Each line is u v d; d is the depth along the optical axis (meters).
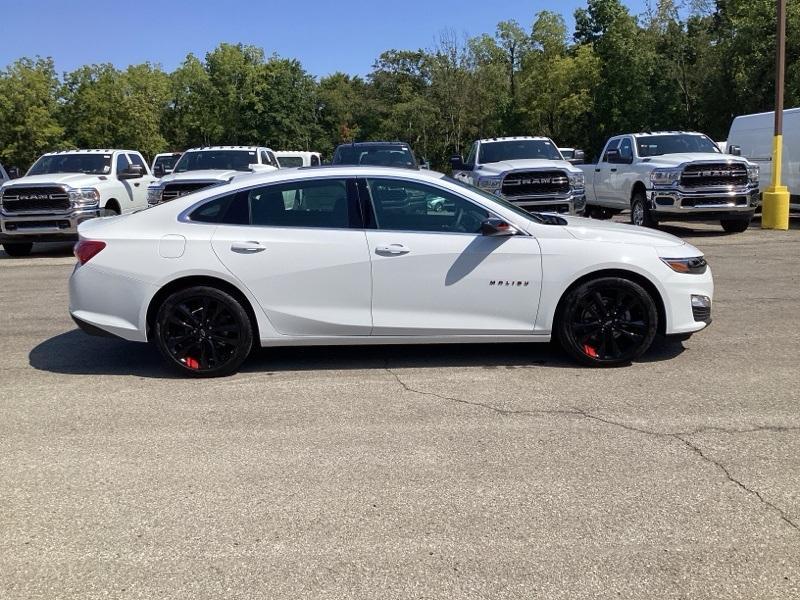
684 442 4.67
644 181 15.69
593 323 6.20
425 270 6.06
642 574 3.28
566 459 4.46
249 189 6.21
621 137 17.56
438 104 57.38
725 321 7.88
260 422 5.15
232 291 6.11
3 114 47.34
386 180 6.21
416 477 4.26
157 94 55.81
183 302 6.08
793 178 17.52
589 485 4.12
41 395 5.81
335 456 4.56
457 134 57.03
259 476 4.31
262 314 6.08
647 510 3.84
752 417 5.07
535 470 4.32
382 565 3.38
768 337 7.20
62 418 5.30
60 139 50.09
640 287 6.14
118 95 51.50
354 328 6.11
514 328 6.17
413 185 6.20
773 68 33.16
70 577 3.33
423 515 3.83
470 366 6.37
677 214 15.02
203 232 6.10
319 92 72.62
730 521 3.71
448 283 6.07
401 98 66.69
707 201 14.88
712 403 5.36
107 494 4.12
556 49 53.44
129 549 3.56
